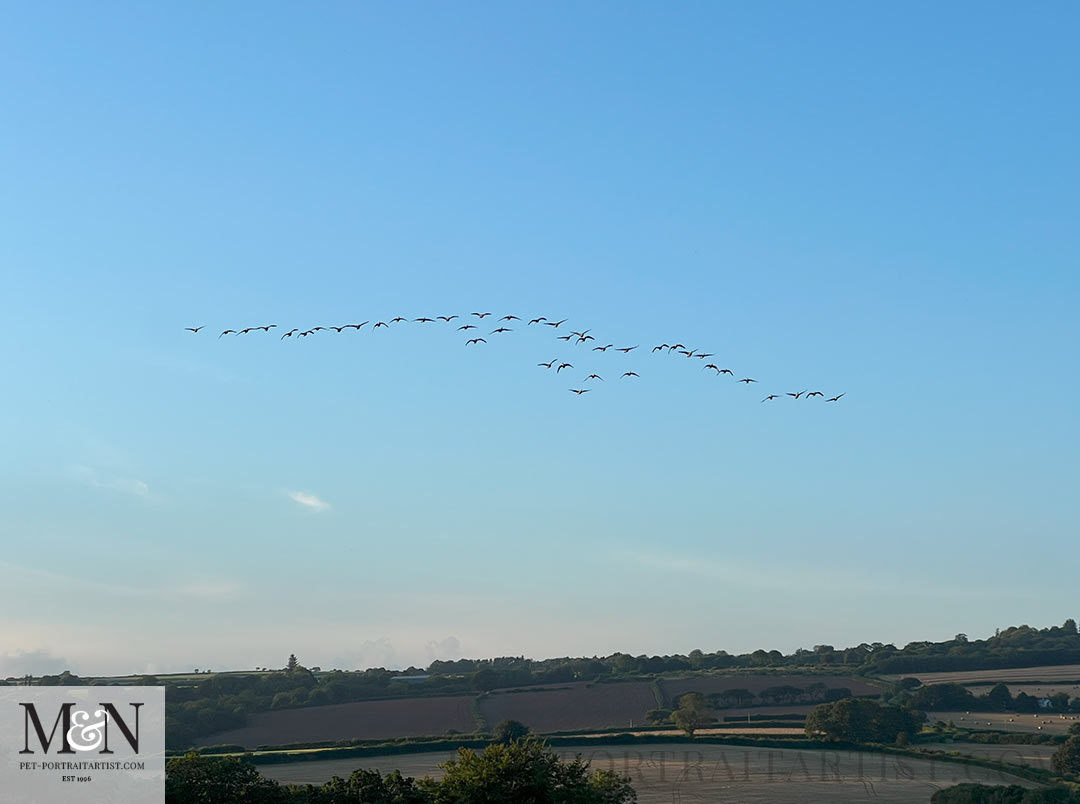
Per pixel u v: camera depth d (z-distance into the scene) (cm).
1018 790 12250
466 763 7981
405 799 8331
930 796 13162
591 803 7981
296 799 8556
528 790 7712
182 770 8444
